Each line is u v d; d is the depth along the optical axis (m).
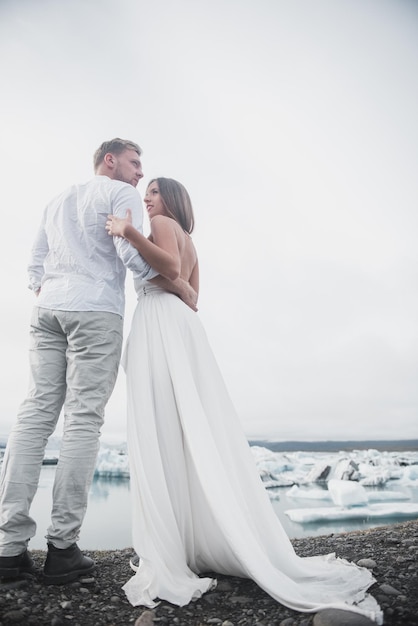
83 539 2.53
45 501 3.40
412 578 1.54
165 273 1.69
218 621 1.28
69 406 1.69
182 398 1.62
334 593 1.39
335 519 3.10
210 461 1.54
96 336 1.70
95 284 1.73
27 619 1.29
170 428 1.65
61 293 1.73
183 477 1.63
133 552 2.06
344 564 1.65
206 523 1.60
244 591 1.49
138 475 1.57
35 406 1.71
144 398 1.65
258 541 1.56
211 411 1.68
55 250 1.78
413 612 1.27
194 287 2.02
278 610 1.34
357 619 1.19
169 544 1.52
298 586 1.42
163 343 1.71
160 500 1.56
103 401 1.71
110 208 1.75
